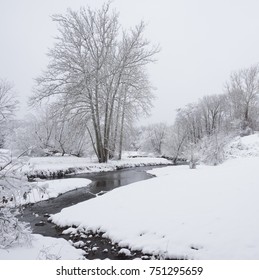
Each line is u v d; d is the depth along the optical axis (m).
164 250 6.89
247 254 6.12
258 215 7.40
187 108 66.00
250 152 23.84
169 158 57.16
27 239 6.88
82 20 29.58
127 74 31.11
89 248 7.84
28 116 35.31
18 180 6.80
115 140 34.91
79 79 28.98
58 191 16.48
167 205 9.14
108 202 10.66
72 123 30.05
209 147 24.06
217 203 8.53
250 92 51.31
